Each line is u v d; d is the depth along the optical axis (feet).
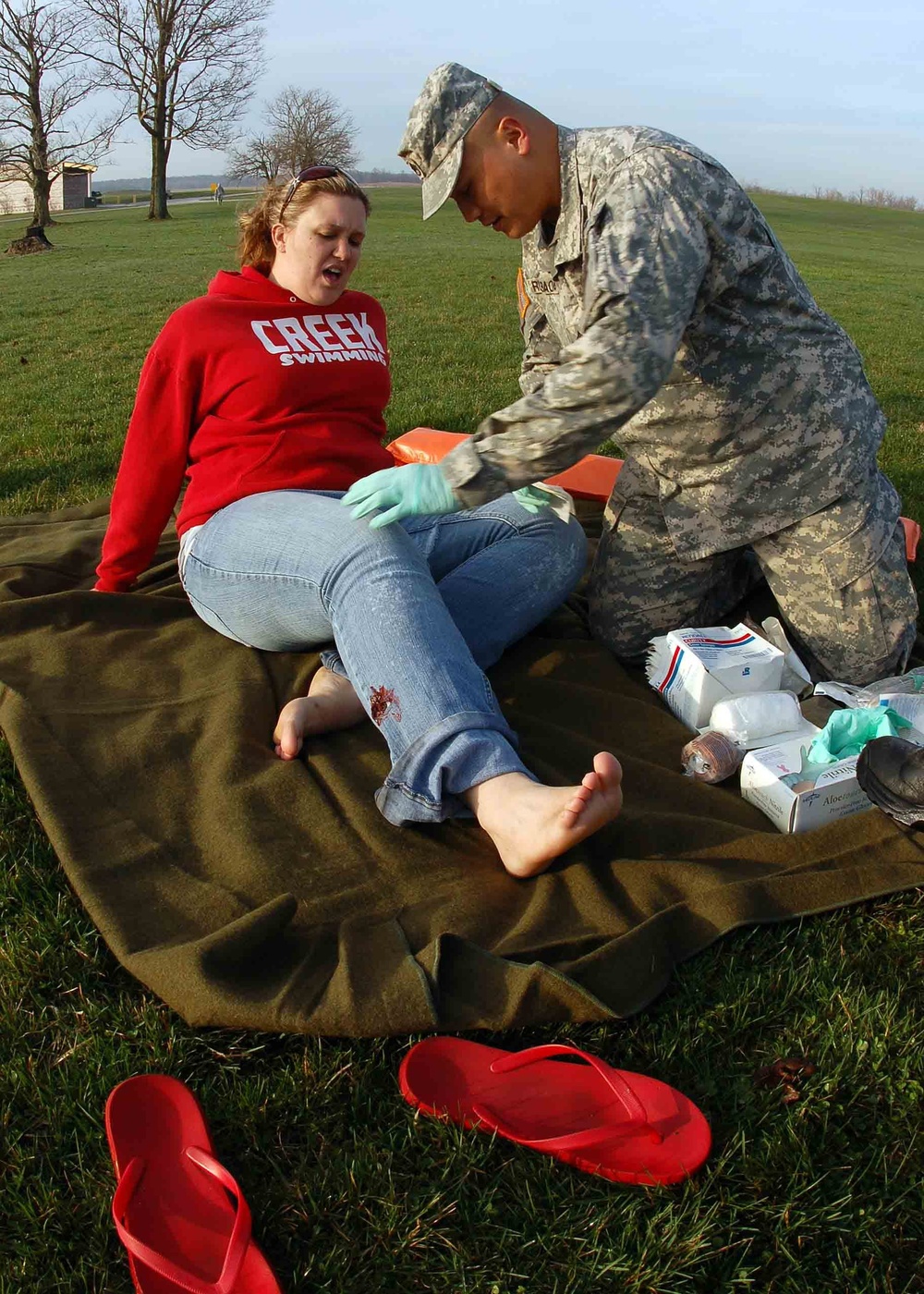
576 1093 5.58
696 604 10.17
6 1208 4.91
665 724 9.15
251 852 7.22
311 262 9.43
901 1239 4.85
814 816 7.89
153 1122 5.27
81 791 7.73
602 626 10.41
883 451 20.44
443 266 62.69
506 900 6.97
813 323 8.67
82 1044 5.78
